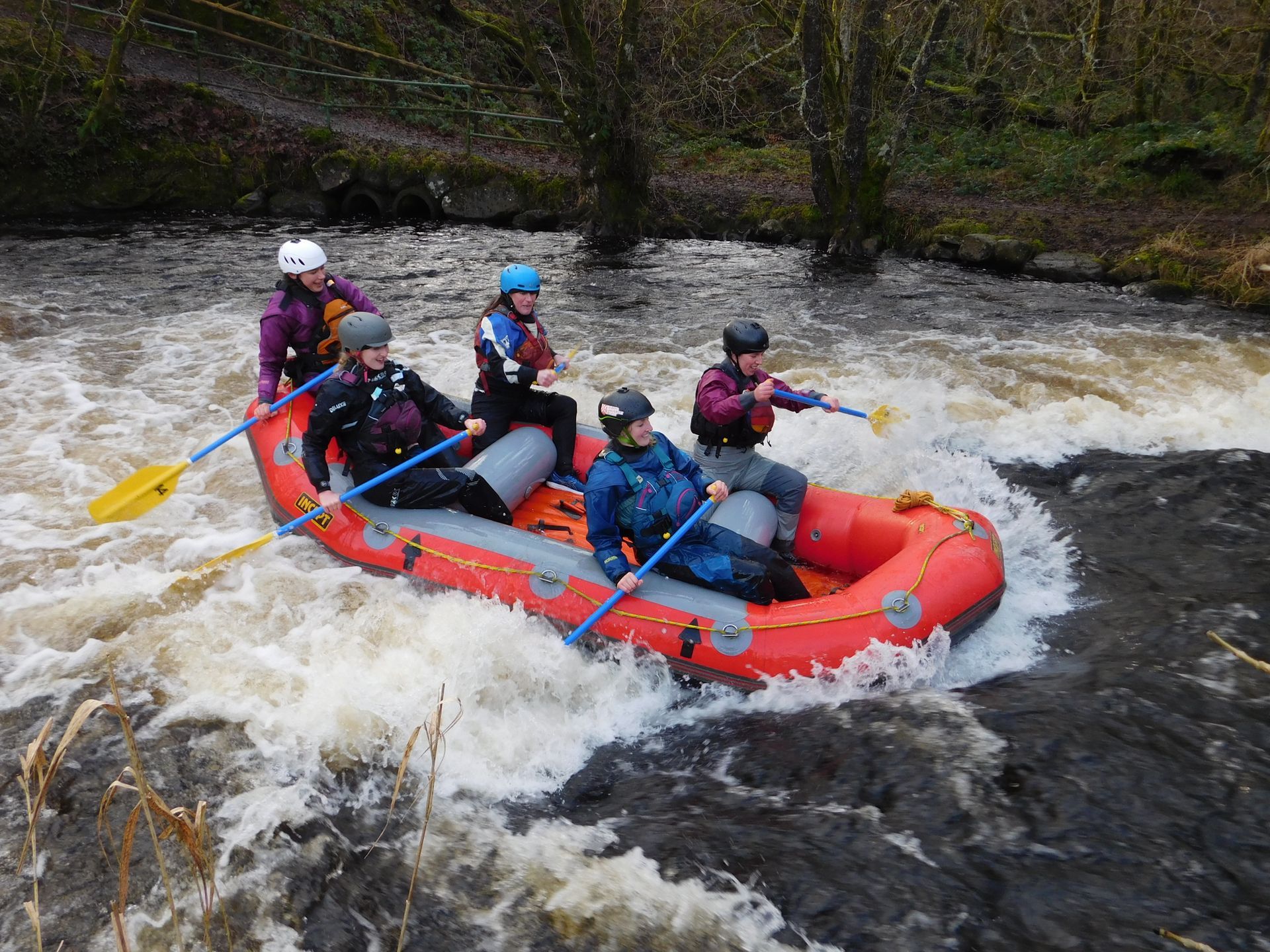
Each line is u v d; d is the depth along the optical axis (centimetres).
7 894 320
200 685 419
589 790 380
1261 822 329
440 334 948
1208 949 283
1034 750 365
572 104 1547
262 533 562
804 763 374
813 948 294
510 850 341
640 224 1567
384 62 1992
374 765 379
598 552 434
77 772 370
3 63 1505
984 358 890
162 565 527
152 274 1166
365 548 493
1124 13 1702
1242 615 467
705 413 469
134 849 336
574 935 305
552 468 550
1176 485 628
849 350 911
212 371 834
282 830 345
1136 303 1114
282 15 1919
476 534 477
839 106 1466
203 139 1638
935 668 426
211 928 308
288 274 553
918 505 486
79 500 602
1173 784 347
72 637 457
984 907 303
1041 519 595
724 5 1786
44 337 918
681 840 338
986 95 1933
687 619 427
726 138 2030
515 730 403
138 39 1769
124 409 748
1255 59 1736
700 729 413
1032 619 486
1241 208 1468
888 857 323
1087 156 1673
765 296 1135
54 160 1520
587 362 866
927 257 1393
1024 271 1285
